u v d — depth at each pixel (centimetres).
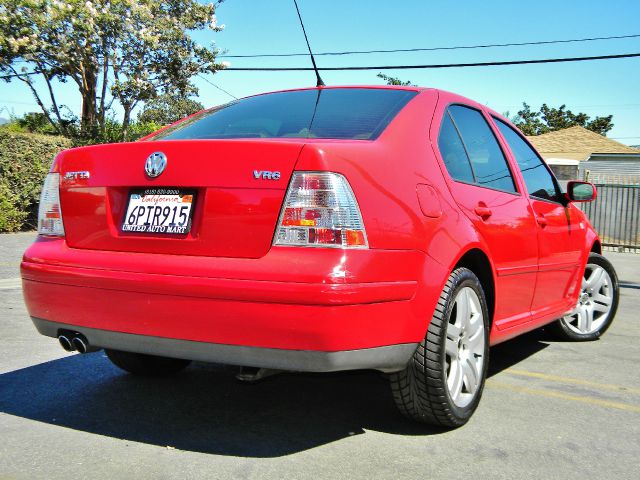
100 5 2047
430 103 353
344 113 333
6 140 1416
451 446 302
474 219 337
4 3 1966
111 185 298
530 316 429
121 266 283
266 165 267
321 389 392
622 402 380
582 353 505
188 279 265
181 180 280
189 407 353
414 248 283
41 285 306
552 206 464
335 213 258
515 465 282
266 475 264
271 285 252
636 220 1884
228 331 259
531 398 383
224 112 376
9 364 429
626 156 3291
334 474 267
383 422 334
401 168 296
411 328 281
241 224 266
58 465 271
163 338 273
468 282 323
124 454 284
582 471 278
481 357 342
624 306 761
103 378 404
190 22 2178
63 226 313
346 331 254
